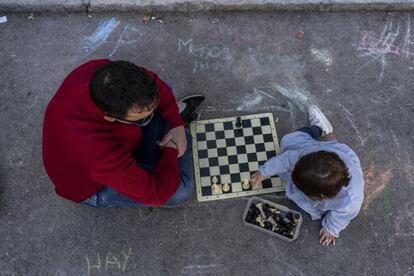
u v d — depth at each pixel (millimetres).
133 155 2562
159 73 3426
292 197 2812
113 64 1934
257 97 3332
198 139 3172
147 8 3627
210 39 3559
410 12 3635
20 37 3572
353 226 2910
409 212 2949
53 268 2824
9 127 3248
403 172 3076
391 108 3289
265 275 2781
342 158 2631
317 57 3480
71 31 3594
